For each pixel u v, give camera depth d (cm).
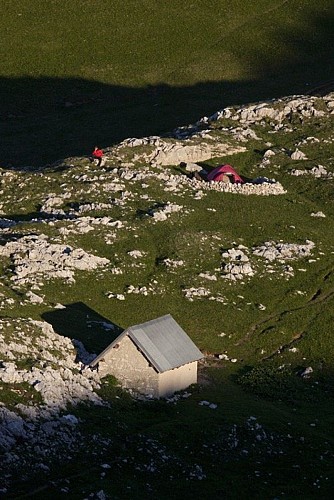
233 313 13650
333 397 12181
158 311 13362
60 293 13275
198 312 13525
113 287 13725
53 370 10594
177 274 14262
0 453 9212
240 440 10519
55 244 14312
